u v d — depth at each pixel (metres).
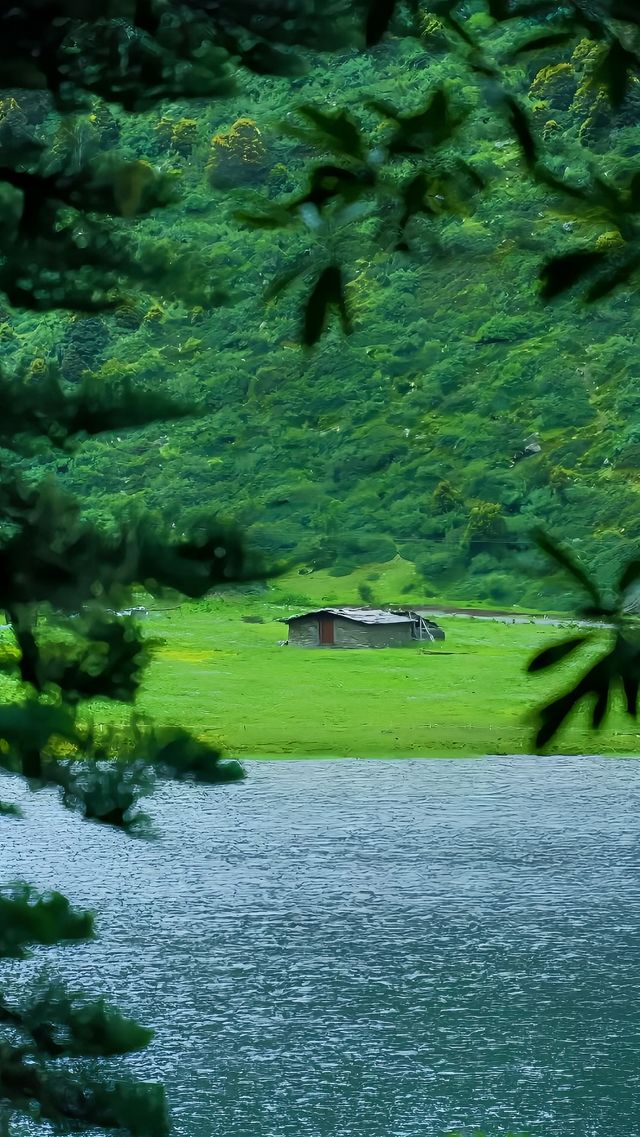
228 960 157.50
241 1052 133.00
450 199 8.52
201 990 148.25
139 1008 143.75
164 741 19.66
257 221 8.67
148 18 14.72
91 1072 22.95
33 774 19.25
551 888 186.62
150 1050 133.00
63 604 18.22
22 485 18.69
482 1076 127.69
